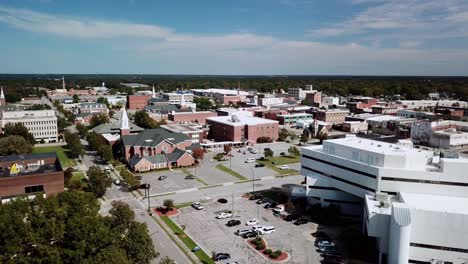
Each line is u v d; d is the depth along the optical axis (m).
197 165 142.75
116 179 122.81
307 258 70.94
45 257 53.38
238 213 93.44
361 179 84.81
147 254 61.56
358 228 85.12
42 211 64.50
